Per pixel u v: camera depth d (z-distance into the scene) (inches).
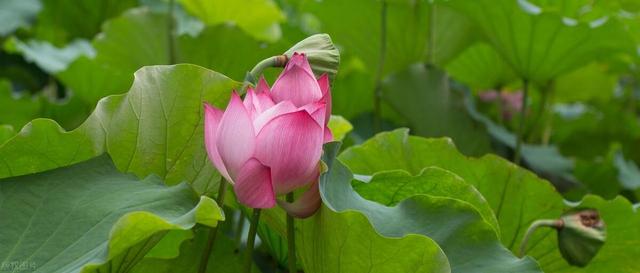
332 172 69.9
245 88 69.2
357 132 112.3
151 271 74.6
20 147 69.2
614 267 80.8
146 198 67.7
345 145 104.3
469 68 123.9
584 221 76.9
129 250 68.1
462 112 104.7
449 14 108.9
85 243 66.3
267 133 65.4
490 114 128.6
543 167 114.3
